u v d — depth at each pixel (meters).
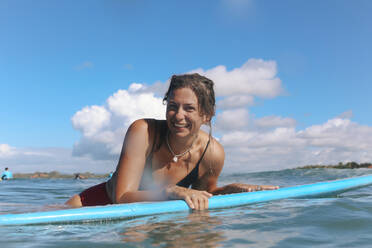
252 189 1.38
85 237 0.74
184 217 0.95
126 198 1.11
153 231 0.77
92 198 1.35
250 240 0.69
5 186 3.54
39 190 2.87
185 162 1.27
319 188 1.53
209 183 1.40
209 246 0.65
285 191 1.39
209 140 1.29
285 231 0.77
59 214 0.91
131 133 1.19
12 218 0.88
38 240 0.72
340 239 0.70
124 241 0.69
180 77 1.14
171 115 1.13
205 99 1.15
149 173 1.26
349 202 1.20
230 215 0.98
